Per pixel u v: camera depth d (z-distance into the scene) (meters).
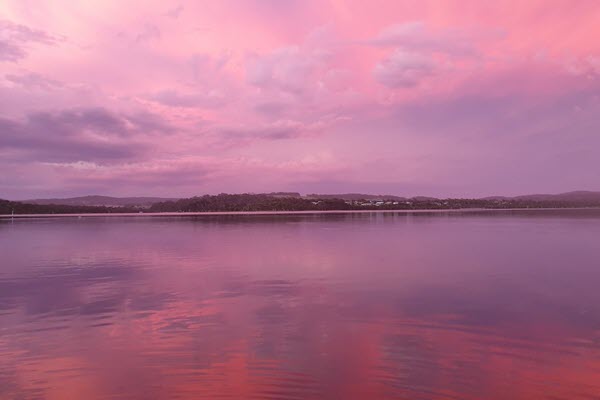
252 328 12.66
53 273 23.30
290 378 9.21
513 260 26.34
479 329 12.37
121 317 14.08
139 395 8.57
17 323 13.55
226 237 47.03
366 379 9.11
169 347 11.16
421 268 23.44
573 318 13.40
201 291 17.95
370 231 55.22
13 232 59.22
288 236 47.66
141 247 36.62
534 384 8.81
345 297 16.50
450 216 120.75
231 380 9.15
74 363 10.18
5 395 8.64
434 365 9.78
